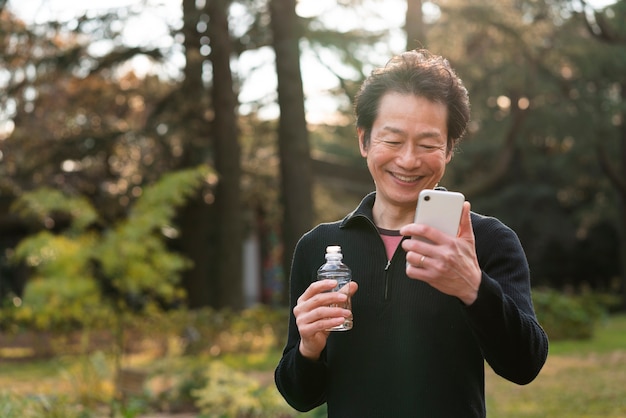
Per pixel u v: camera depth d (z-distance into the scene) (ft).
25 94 59.93
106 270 32.99
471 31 61.77
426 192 7.18
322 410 22.38
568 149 83.87
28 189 59.82
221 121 57.57
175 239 71.67
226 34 56.90
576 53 63.62
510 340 7.30
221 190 57.82
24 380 37.58
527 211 94.17
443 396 7.86
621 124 78.74
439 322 7.89
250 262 93.30
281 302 90.68
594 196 95.14
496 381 34.65
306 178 54.70
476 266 7.13
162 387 29.09
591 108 69.92
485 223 8.22
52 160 58.80
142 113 67.56
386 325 8.00
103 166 62.03
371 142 8.13
